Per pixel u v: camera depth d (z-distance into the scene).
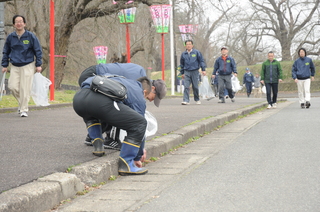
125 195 3.68
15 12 25.30
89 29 27.69
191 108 12.30
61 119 8.89
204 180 4.15
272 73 13.92
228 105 13.83
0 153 4.90
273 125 8.83
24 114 9.31
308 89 13.44
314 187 3.76
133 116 4.32
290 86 40.88
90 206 3.36
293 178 4.12
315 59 42.47
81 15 20.81
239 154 5.56
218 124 8.97
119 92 4.22
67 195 3.59
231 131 8.16
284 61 43.81
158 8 21.45
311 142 6.34
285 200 3.39
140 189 3.88
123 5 17.91
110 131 5.18
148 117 4.87
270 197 3.48
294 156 5.28
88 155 4.77
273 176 4.23
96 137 4.71
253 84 28.44
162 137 6.28
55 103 13.02
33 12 25.50
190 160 5.27
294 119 9.88
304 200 3.38
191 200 3.46
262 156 5.35
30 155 4.77
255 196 3.53
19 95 9.29
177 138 6.38
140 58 40.69
